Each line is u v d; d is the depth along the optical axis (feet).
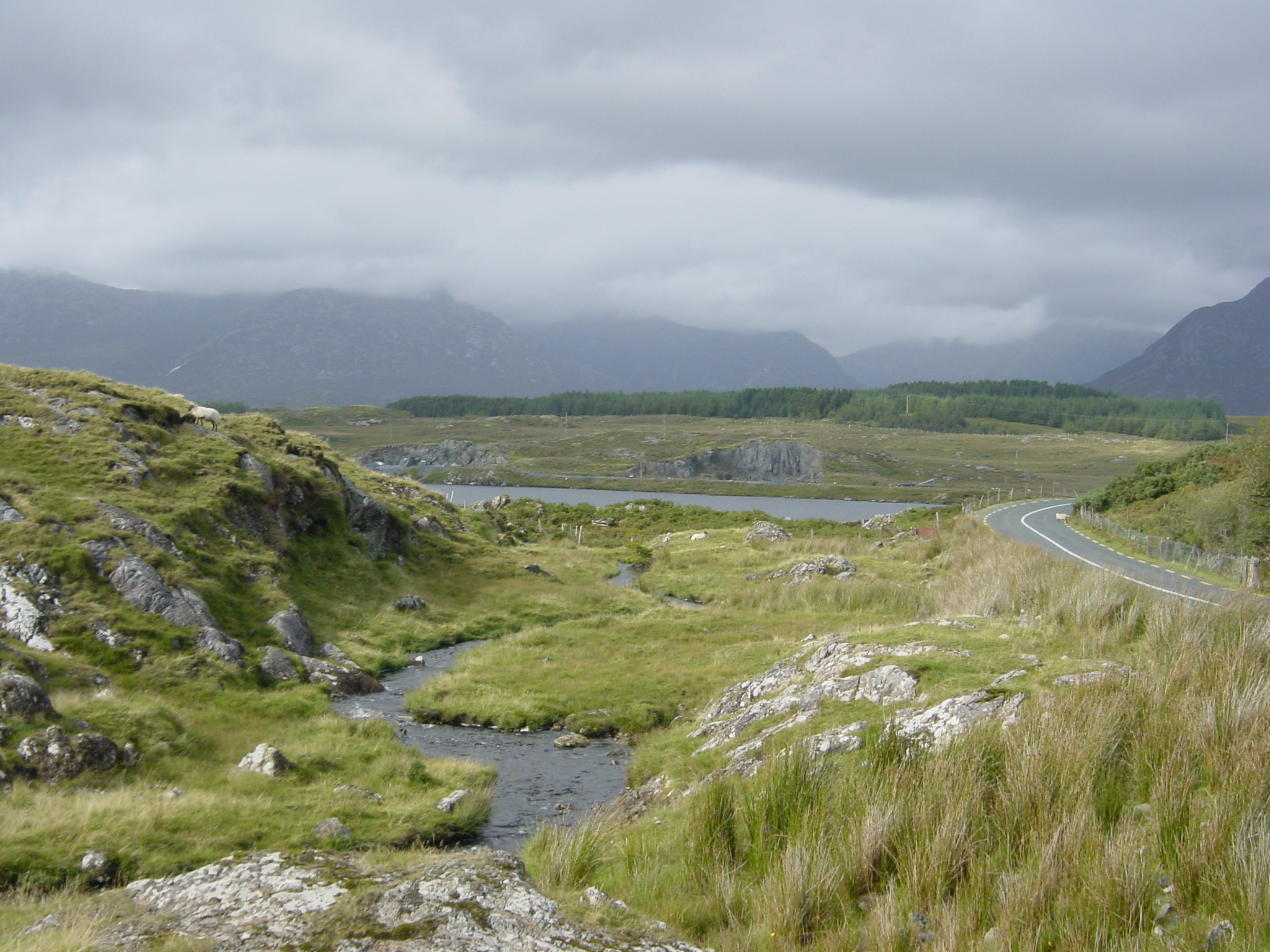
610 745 76.69
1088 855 30.71
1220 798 31.71
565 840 41.70
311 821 52.42
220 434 141.38
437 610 134.21
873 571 166.20
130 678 76.07
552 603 145.48
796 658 73.61
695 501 547.08
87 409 124.77
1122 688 43.09
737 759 53.57
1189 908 28.27
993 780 37.29
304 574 127.54
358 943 22.27
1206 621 55.16
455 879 26.32
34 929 25.77
